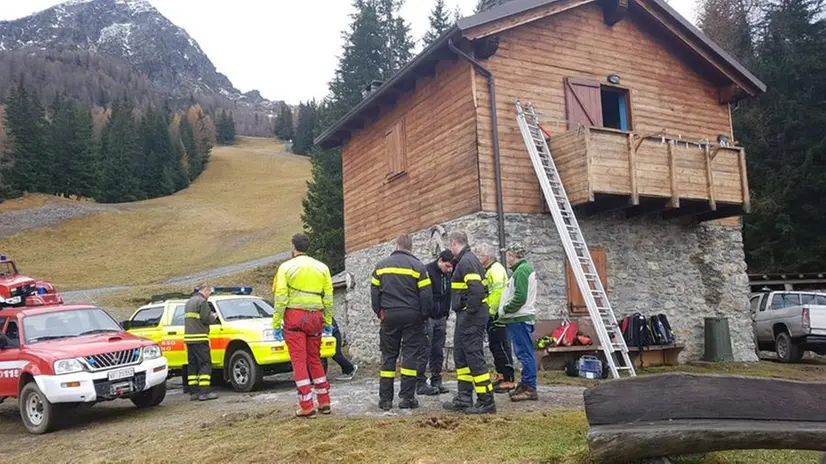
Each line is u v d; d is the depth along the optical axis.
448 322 12.59
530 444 5.76
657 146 12.33
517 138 12.69
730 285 14.87
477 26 11.98
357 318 17.25
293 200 69.88
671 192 12.30
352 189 18.11
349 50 35.84
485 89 12.55
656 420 4.71
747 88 15.37
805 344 15.66
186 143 93.06
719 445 4.43
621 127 14.39
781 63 25.45
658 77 14.77
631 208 13.43
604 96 15.29
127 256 48.22
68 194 70.00
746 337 14.84
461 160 12.80
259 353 10.86
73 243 51.81
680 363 13.49
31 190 65.38
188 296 13.58
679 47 15.09
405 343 7.47
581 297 12.62
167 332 12.45
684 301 14.06
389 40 37.53
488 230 12.08
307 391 7.15
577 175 11.70
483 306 7.11
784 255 23.27
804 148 24.27
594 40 13.98
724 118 15.67
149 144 83.19
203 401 10.05
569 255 11.20
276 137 152.00
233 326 11.41
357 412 7.38
